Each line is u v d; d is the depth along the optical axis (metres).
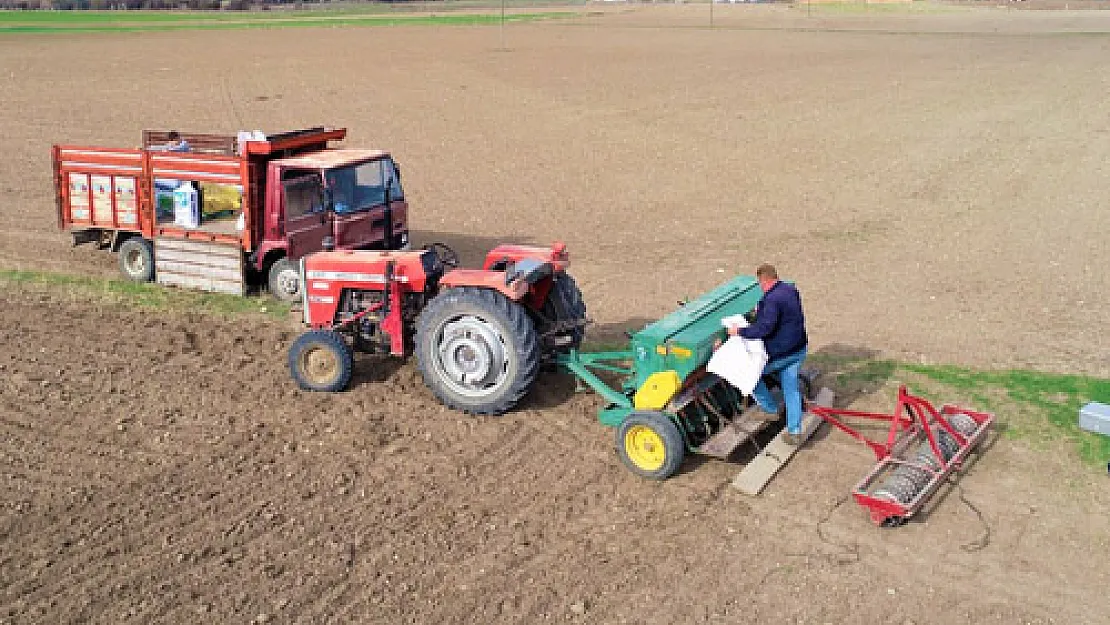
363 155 13.98
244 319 13.21
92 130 28.64
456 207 20.09
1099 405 9.95
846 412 9.27
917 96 36.38
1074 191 21.45
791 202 20.67
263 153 13.28
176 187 14.37
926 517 8.41
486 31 66.94
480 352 9.95
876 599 7.34
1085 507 8.55
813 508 8.55
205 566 7.70
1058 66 45.44
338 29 68.81
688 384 9.26
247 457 9.44
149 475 9.06
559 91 37.38
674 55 50.66
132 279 14.93
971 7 98.06
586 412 10.43
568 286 10.89
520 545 8.00
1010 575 7.63
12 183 22.06
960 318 13.30
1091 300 14.05
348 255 11.17
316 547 7.96
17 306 13.66
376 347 11.20
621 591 7.43
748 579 7.58
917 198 21.00
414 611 7.18
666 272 15.42
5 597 7.31
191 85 38.12
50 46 53.25
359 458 9.43
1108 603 7.29
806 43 57.91
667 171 23.78
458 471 9.19
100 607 7.21
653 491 8.85
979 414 9.63
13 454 9.42
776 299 8.88
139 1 110.44
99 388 10.95
